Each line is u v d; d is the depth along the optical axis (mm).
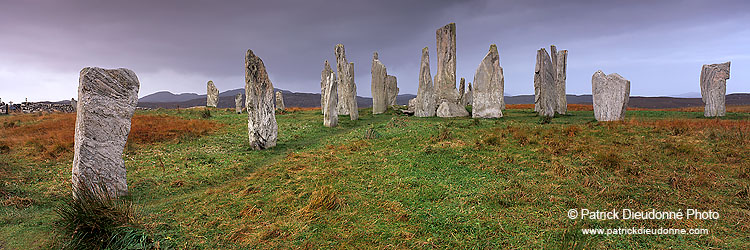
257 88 14180
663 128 13102
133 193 8594
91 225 5523
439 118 22578
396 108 31438
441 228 5906
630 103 74688
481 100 21438
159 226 6121
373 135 15531
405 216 6379
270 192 8086
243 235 5895
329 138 16969
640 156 9578
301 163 10922
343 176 9141
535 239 5430
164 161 11906
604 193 7176
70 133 15844
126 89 8344
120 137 8242
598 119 18344
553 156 10023
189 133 17125
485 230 5766
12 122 22078
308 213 6621
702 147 10188
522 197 7086
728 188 7164
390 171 9430
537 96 24953
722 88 19812
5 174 9703
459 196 7332
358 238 5648
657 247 5129
